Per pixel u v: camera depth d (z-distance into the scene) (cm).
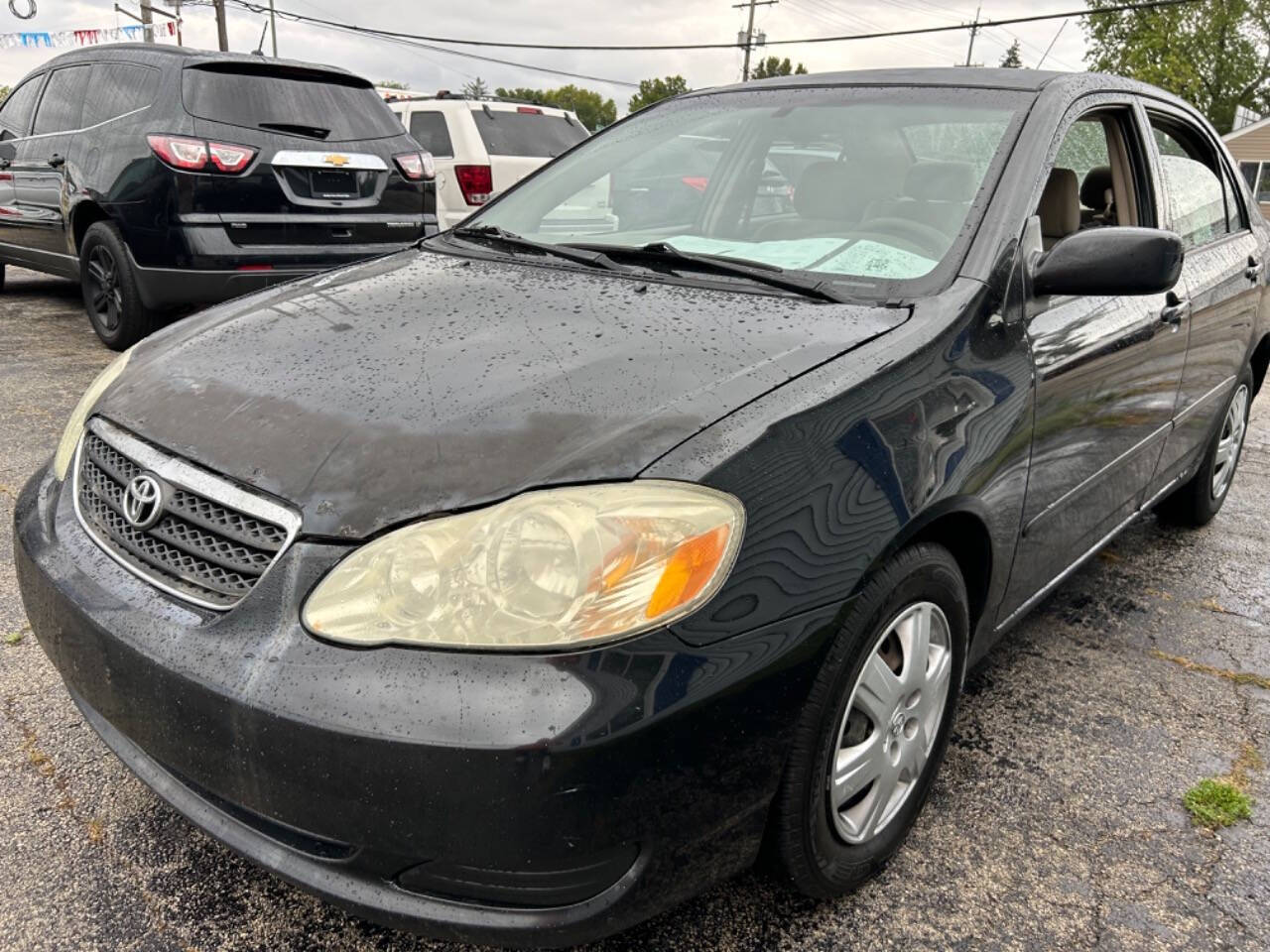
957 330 196
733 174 265
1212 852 208
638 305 205
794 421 162
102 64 588
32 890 184
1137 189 293
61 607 172
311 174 561
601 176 287
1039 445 217
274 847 154
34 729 231
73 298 791
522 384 168
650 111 312
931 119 250
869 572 166
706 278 224
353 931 179
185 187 520
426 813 137
